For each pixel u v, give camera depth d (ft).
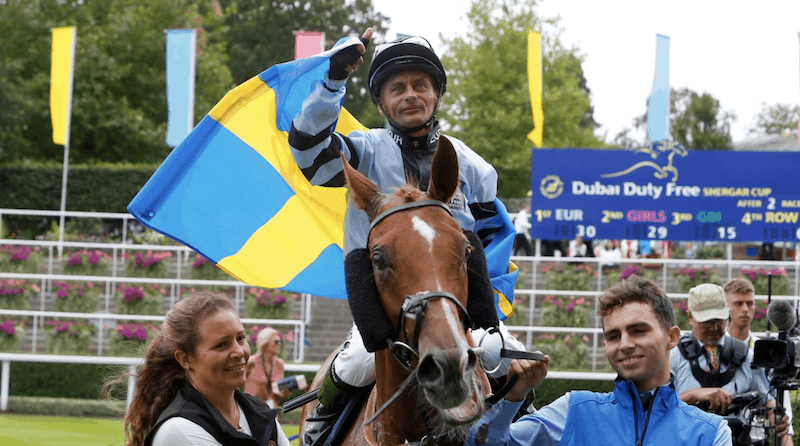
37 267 53.21
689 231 48.11
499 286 11.20
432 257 7.79
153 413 9.47
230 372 9.38
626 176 48.24
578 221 48.26
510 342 10.34
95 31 95.61
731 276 49.70
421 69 10.55
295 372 43.45
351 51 9.63
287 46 130.82
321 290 12.50
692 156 48.11
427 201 8.27
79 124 93.91
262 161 12.28
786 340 13.91
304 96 11.99
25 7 92.12
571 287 48.42
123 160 96.94
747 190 47.96
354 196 8.60
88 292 49.90
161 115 98.07
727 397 14.11
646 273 47.62
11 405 43.32
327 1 133.80
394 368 8.87
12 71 87.76
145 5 97.71
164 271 52.21
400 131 10.72
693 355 15.49
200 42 97.30
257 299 48.88
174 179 12.00
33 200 81.15
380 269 8.00
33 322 50.24
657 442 8.91
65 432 36.04
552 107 94.22
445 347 7.26
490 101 92.38
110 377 11.39
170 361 9.57
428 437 8.66
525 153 90.22
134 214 11.87
